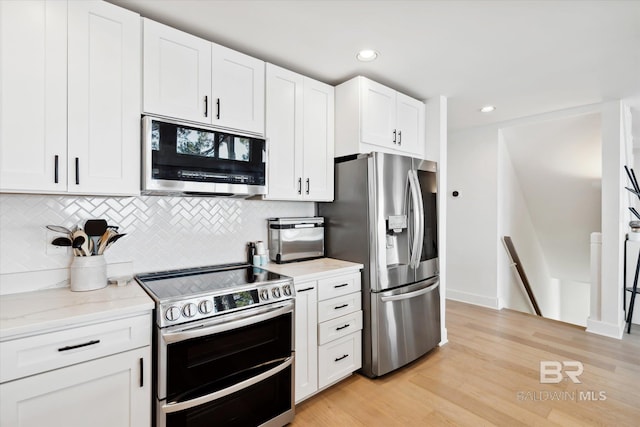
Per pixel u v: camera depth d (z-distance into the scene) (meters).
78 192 1.46
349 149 2.47
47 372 1.18
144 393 1.39
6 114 1.29
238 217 2.37
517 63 2.29
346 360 2.26
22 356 1.13
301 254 2.52
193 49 1.79
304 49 2.11
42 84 1.37
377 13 1.71
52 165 1.39
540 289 5.18
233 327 1.58
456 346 2.91
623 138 3.14
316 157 2.46
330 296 2.16
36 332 1.16
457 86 2.73
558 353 2.75
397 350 2.42
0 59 1.28
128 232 1.89
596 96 2.95
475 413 1.94
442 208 2.95
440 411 1.96
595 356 2.69
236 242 2.35
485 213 4.02
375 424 1.86
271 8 1.68
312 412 1.97
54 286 1.65
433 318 2.78
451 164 4.36
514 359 2.64
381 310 2.34
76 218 1.73
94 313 1.26
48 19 1.38
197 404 1.46
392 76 2.52
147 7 1.67
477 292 4.13
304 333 2.01
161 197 2.01
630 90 2.81
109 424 1.30
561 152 3.77
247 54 2.17
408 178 2.55
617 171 3.05
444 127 2.97
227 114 1.93
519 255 4.52
